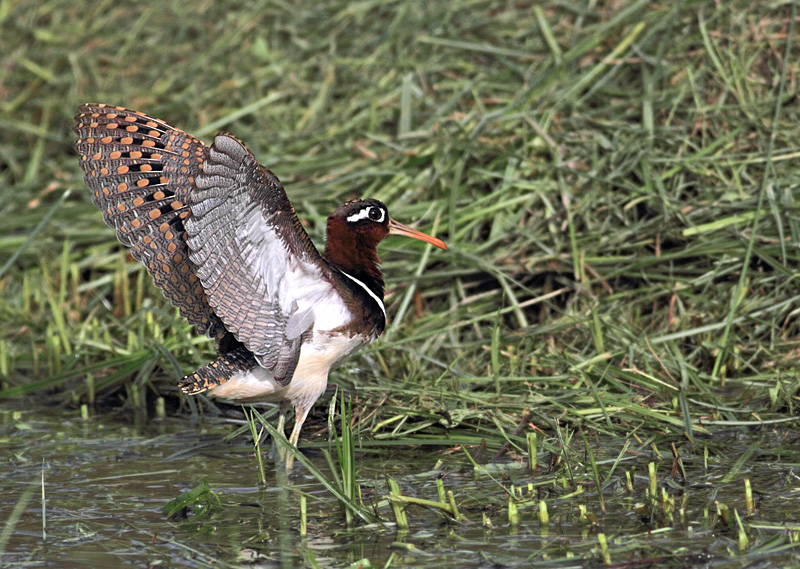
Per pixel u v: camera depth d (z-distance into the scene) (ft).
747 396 31.86
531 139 41.42
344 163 43.24
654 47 43.42
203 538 23.75
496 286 38.32
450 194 40.16
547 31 45.24
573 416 30.94
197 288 27.78
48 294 39.01
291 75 48.85
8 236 44.11
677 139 39.86
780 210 36.50
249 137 45.91
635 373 32.60
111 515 25.34
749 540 22.67
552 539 23.17
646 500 24.59
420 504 24.45
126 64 53.01
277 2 52.47
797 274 34.78
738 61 41.34
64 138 49.42
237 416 34.09
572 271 37.58
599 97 42.63
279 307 26.78
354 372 34.27
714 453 28.58
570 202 39.06
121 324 39.27
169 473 28.60
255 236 25.39
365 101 45.91
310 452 30.37
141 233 26.91
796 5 42.37
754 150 39.42
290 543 23.36
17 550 23.18
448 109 43.65
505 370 34.17
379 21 50.21
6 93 52.90
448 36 47.50
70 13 56.54
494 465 28.50
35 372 38.17
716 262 36.52
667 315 36.01
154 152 26.12
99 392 36.96
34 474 28.53
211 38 52.95
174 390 36.06
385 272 38.22
